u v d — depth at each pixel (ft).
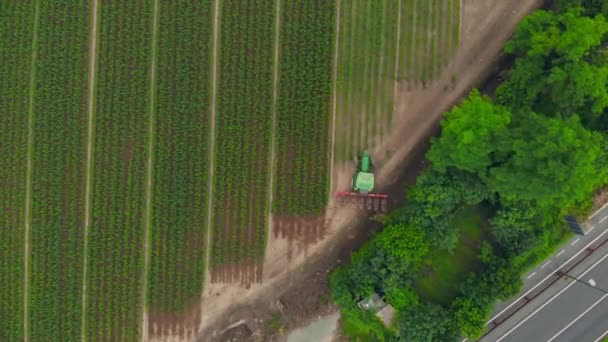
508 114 97.45
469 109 98.43
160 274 114.21
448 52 114.11
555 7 111.34
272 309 113.70
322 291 113.19
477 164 97.04
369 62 114.32
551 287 112.16
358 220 114.11
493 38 114.01
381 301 106.83
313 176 114.11
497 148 94.48
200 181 114.42
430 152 101.96
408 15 114.32
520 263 110.52
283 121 114.11
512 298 112.57
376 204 113.09
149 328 114.11
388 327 106.73
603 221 111.65
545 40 98.73
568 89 97.91
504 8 114.21
